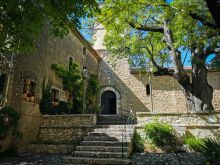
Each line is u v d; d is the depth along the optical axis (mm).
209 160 6250
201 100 10695
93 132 9664
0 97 9000
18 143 9445
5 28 6883
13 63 9523
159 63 14727
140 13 10750
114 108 19000
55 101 12406
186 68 18109
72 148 9539
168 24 10648
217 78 17859
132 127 9938
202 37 9047
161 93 18203
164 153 8602
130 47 12977
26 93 10000
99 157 7707
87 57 18016
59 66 13148
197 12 8195
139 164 6883
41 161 7719
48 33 12375
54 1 6383
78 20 7047
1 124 8219
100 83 19547
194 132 9656
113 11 9516
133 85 18859
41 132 10883
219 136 9328
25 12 6375
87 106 16312
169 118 10008
